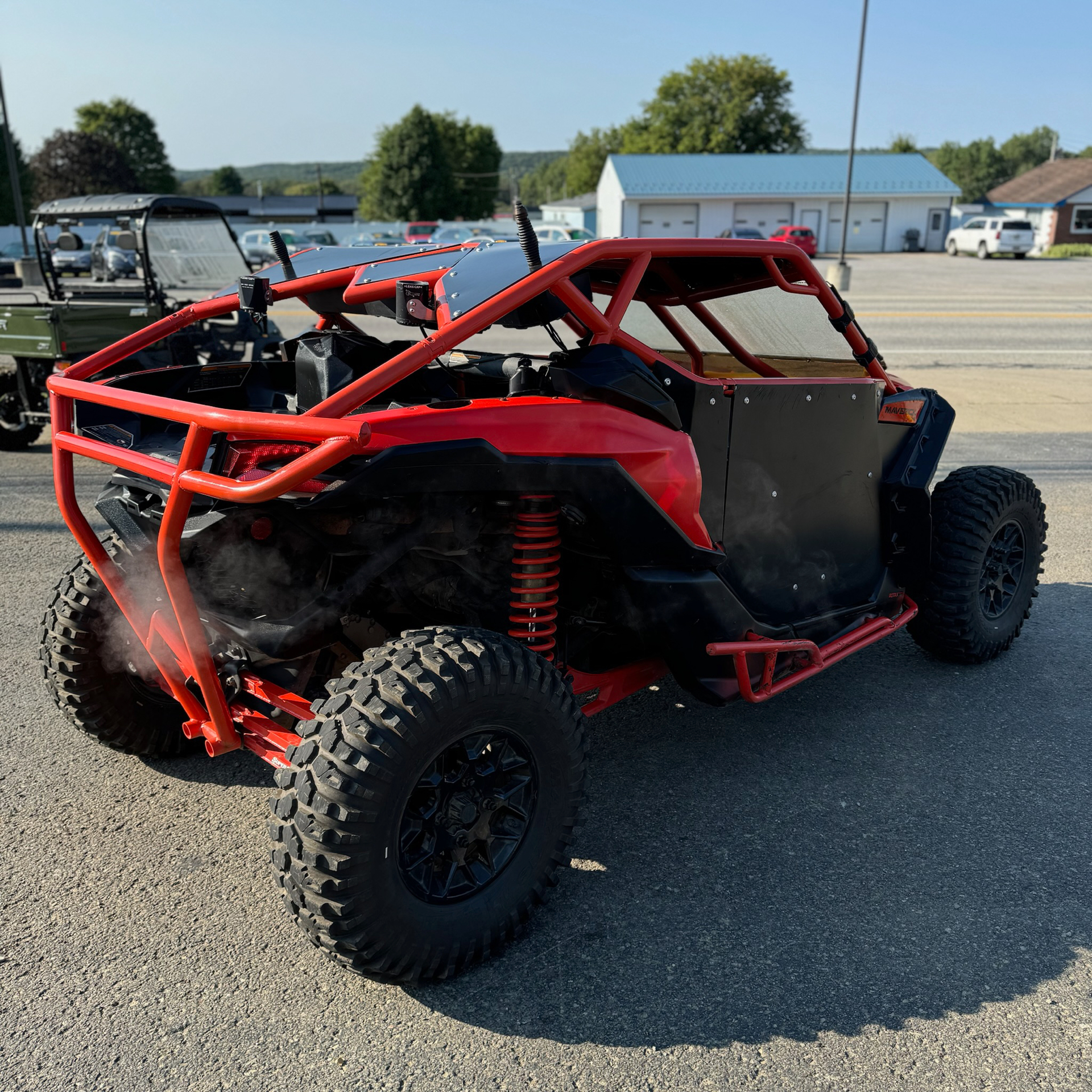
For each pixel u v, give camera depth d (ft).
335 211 281.74
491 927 8.00
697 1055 7.22
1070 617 16.14
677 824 10.26
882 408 12.18
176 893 9.12
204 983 7.97
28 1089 6.90
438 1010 7.69
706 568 9.68
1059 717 12.66
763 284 11.19
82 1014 7.61
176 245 29.86
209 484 7.23
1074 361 45.16
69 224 30.35
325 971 8.14
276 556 8.43
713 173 171.22
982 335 54.60
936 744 11.96
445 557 9.23
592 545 9.55
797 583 11.35
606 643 11.07
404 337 38.45
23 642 14.90
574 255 8.45
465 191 284.00
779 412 10.50
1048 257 156.35
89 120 315.37
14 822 10.24
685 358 13.47
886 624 12.48
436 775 7.73
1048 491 23.58
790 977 8.02
